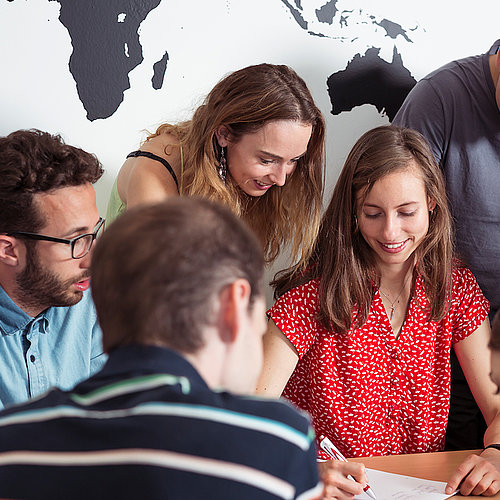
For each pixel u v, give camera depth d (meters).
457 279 1.52
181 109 1.74
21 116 1.62
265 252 1.66
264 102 1.39
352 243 1.46
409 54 1.92
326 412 1.48
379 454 1.49
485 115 1.66
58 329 1.14
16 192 1.01
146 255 0.59
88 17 1.63
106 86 1.67
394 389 1.49
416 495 1.20
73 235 1.04
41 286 1.05
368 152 1.43
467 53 1.98
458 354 1.56
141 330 0.59
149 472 0.54
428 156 1.44
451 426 1.77
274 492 0.55
